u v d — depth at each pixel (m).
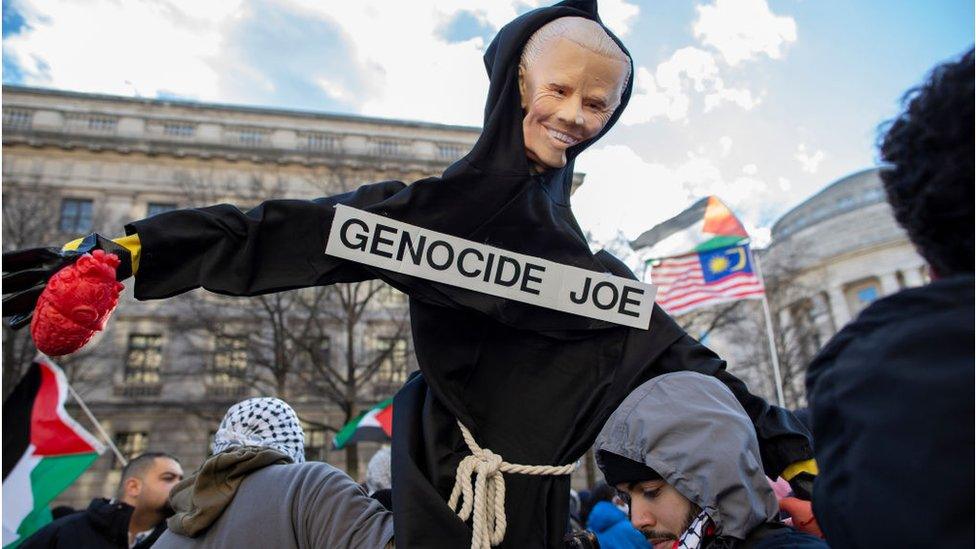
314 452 21.89
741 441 1.27
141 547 2.81
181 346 22.09
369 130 24.80
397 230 1.30
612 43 1.36
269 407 1.90
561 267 1.35
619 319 1.38
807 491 1.44
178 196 22.88
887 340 0.81
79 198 23.00
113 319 22.34
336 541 1.33
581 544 1.47
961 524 0.69
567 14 1.41
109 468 21.41
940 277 0.89
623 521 3.85
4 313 1.13
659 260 9.71
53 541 3.04
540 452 1.34
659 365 1.49
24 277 1.11
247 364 19.25
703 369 1.47
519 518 1.29
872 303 0.91
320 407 22.36
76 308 1.04
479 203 1.33
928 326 0.78
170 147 23.41
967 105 0.81
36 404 5.17
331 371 17.91
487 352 1.37
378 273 1.30
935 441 0.72
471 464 1.27
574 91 1.33
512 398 1.37
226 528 1.41
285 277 1.27
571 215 1.49
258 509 1.41
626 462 1.35
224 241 1.24
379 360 18.16
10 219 17.72
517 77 1.38
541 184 1.39
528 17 1.38
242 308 18.34
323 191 20.69
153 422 22.05
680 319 16.19
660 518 1.33
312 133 24.67
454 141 25.09
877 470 0.76
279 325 17.80
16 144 22.95
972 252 0.83
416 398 1.39
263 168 23.25
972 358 0.73
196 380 22.05
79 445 5.15
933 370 0.75
